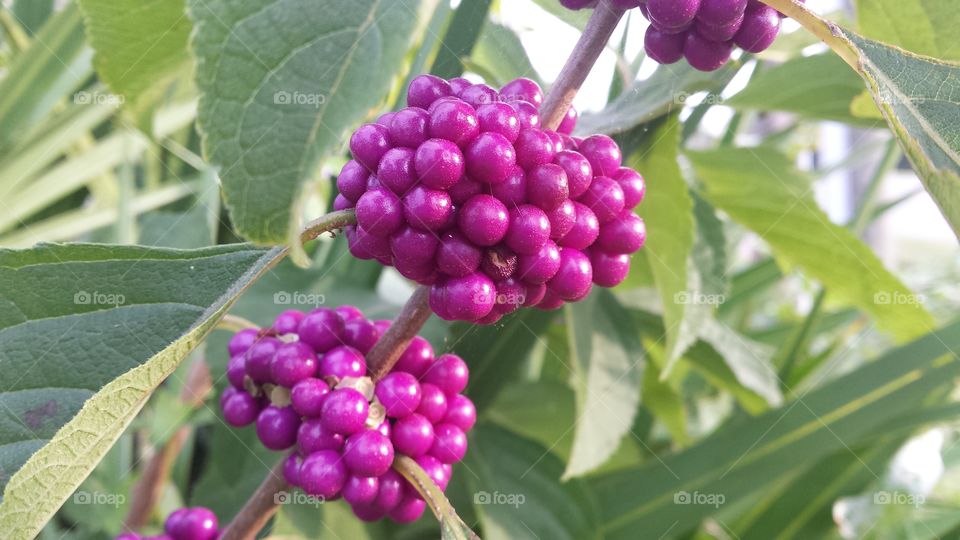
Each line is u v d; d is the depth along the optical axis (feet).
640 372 0.51
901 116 0.24
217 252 0.30
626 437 0.59
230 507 0.50
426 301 0.29
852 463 0.58
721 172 0.53
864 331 0.73
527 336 0.47
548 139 0.25
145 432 0.62
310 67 0.19
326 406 0.28
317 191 0.66
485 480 0.49
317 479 0.28
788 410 0.53
